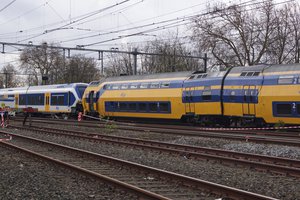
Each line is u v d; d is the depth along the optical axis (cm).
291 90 2389
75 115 4438
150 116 3284
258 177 1155
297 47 4688
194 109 2942
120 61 7800
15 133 2531
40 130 2667
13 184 1027
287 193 962
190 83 2981
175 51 6519
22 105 5044
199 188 982
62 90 4456
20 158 1456
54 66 8112
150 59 7000
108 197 904
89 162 1408
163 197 841
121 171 1235
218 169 1282
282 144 1827
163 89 3183
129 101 3456
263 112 2539
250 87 2597
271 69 2547
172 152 1631
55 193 934
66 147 1675
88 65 8331
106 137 2300
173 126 2917
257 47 4862
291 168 1174
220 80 2772
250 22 4831
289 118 2411
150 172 1159
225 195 914
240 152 1577
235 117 2739
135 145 1827
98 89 3834
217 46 4962
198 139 2073
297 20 4706
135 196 905
